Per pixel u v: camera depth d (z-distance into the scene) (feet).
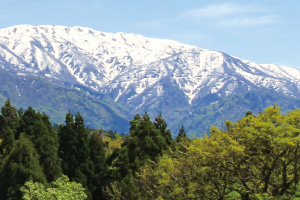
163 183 127.85
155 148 200.64
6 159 194.80
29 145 194.59
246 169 118.01
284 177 112.27
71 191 171.53
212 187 120.88
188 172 121.29
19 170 179.83
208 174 119.44
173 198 126.82
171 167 127.13
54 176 216.54
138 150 200.54
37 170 185.26
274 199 106.93
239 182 120.47
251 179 117.50
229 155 112.47
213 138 112.98
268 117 112.16
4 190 180.24
